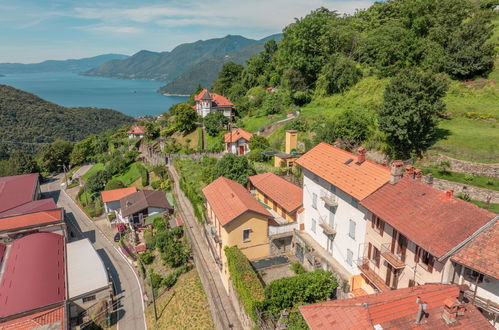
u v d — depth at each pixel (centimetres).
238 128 8144
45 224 5750
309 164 3784
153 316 3862
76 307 4119
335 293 2958
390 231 2589
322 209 3650
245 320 2834
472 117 5178
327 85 7738
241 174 5409
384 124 4338
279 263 3756
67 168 11850
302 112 7494
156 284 4303
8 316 3628
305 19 8200
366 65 7806
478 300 1984
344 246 3291
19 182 8725
